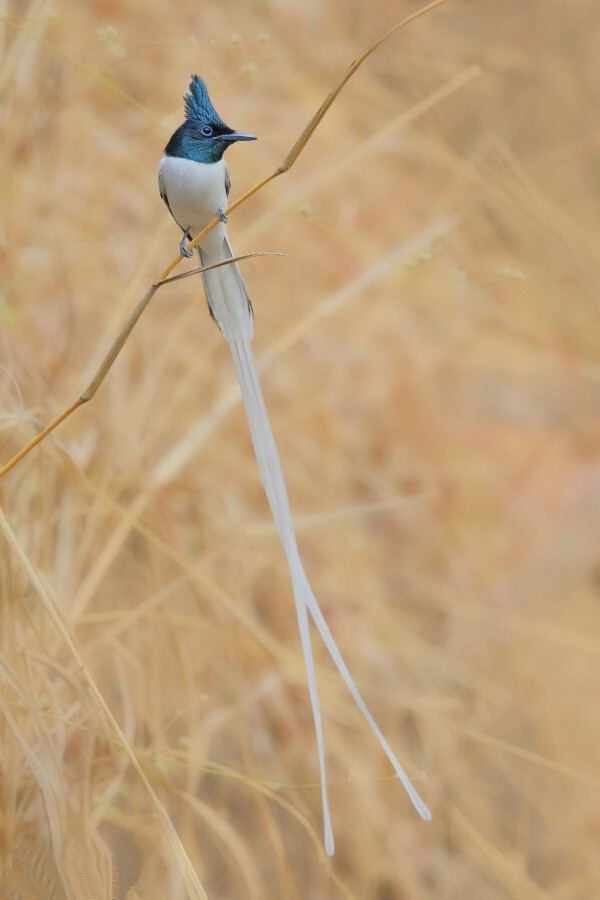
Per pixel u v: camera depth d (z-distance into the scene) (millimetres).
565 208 16078
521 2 17203
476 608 11203
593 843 10250
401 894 8953
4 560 6160
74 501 7395
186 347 9391
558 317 14867
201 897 5410
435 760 9680
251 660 8305
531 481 12867
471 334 13195
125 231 9727
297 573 4586
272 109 12180
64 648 6594
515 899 9148
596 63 17906
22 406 6684
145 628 7805
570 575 12039
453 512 11781
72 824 6156
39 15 8031
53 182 9258
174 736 7738
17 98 8320
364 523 11328
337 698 9086
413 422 11938
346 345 11383
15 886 5844
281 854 7793
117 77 10180
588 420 13656
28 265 8766
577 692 10977
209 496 8945
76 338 8898
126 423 8367
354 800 8914
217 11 11516
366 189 12727
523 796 10180
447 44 15898
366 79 13508
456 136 15719
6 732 6035
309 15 13250
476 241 14125
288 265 11336
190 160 5395
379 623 10133
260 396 4883
